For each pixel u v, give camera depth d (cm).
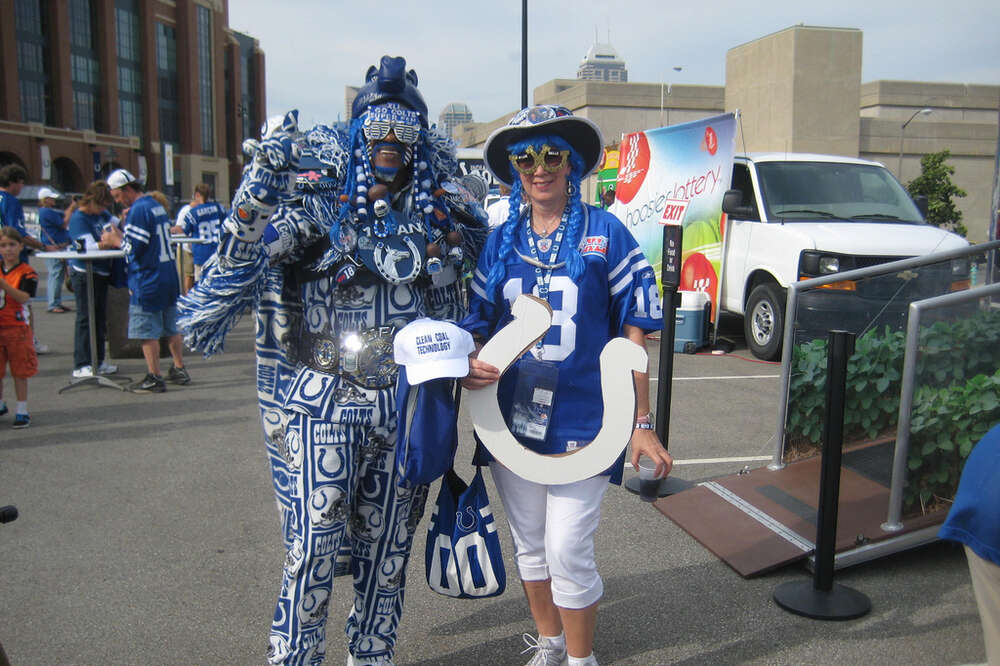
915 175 3600
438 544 254
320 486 235
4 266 598
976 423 355
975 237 3666
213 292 229
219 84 7294
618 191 1065
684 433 575
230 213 221
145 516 427
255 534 404
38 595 339
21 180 909
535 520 256
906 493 359
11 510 222
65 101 5738
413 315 247
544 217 253
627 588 342
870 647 293
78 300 761
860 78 2952
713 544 376
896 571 351
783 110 2958
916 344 343
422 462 230
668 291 433
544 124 234
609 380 237
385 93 241
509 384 248
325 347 240
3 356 601
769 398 677
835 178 899
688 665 284
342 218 236
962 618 311
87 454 538
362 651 260
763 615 317
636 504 441
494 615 322
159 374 732
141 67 6444
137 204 696
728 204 848
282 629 238
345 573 277
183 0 6744
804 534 364
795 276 789
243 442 565
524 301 236
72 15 5816
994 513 205
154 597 338
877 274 424
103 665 287
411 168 250
